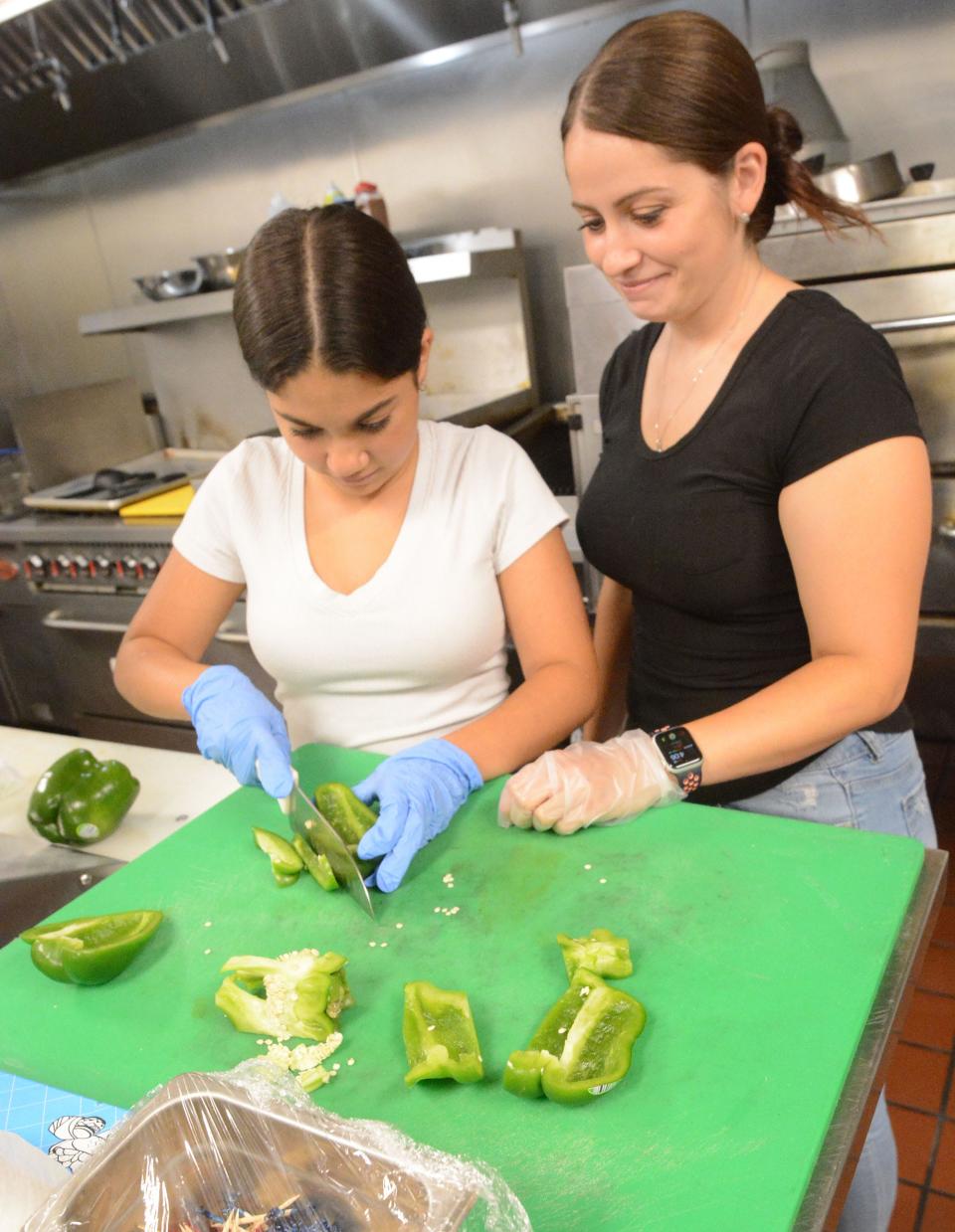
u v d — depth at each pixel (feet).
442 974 2.73
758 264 3.43
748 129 2.98
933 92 7.73
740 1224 1.96
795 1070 2.27
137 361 12.21
